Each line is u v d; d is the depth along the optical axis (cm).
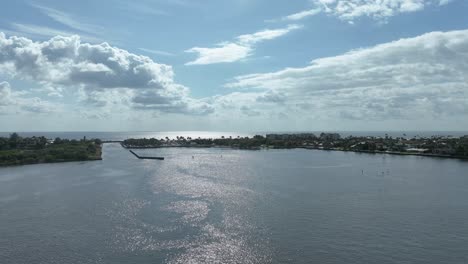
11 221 11156
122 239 9531
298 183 18025
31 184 17712
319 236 9756
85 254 8606
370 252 8706
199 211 12144
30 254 8631
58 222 11019
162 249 8894
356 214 11931
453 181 18875
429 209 12638
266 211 12219
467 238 9669
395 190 16162
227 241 9381
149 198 14200
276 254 8594
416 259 8331
